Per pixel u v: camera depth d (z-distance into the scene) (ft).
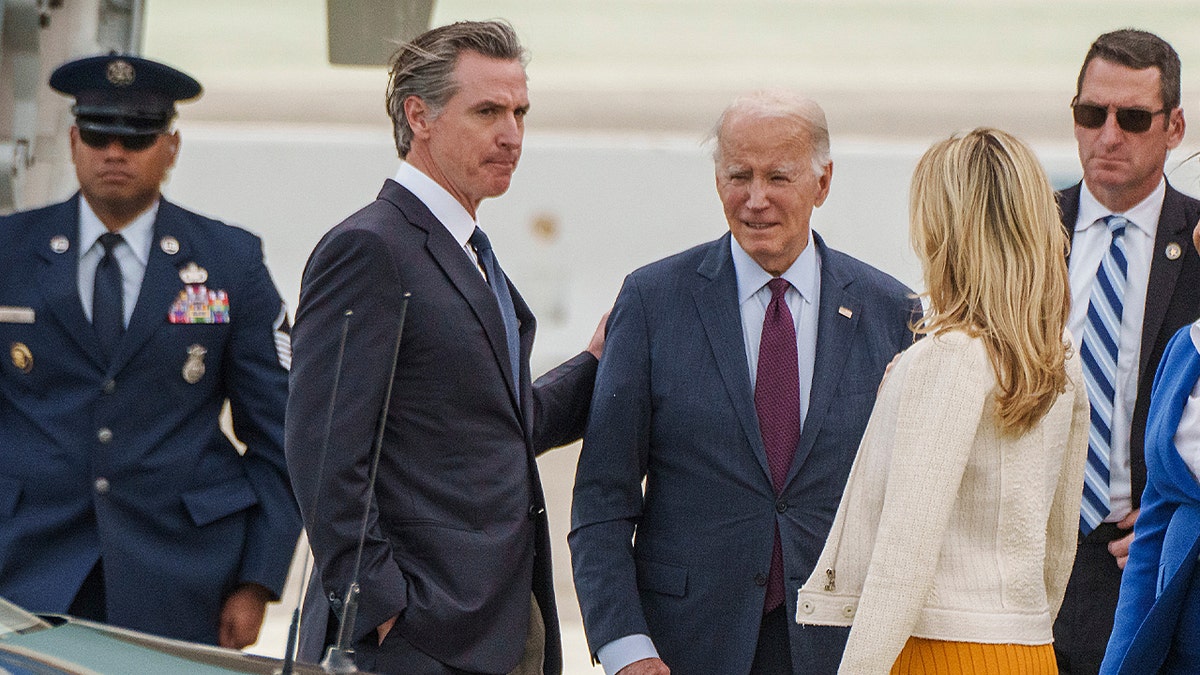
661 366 45.91
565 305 178.29
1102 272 50.60
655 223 179.32
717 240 47.50
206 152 166.40
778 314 45.85
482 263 44.50
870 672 35.06
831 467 44.83
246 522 51.13
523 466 43.45
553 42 107.24
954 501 36.11
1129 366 49.96
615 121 107.55
